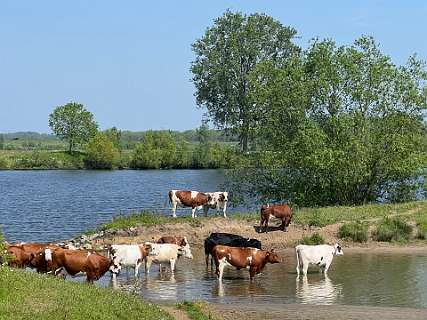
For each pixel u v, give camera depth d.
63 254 22.05
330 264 29.55
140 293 23.08
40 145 172.00
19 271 18.27
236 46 82.06
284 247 33.84
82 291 16.72
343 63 43.78
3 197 67.94
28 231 42.50
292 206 41.84
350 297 22.64
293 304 21.38
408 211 38.97
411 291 23.62
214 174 99.06
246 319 19.31
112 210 55.31
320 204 44.53
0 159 122.00
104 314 15.14
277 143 44.72
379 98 44.28
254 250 25.81
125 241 33.31
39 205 59.81
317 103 45.03
